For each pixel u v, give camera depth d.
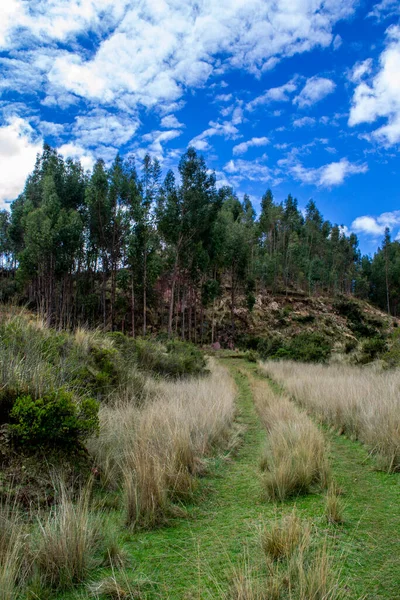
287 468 3.69
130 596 2.00
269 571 2.15
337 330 62.22
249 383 15.24
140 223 33.28
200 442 5.07
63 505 2.69
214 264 51.16
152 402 6.96
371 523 2.86
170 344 18.09
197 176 33.62
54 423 3.67
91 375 6.82
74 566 2.26
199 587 2.03
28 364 4.86
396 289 90.56
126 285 39.12
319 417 7.41
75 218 37.25
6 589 1.94
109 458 4.03
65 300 38.44
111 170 36.25
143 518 2.97
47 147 52.81
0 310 6.96
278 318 60.31
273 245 87.94
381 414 5.68
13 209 51.00
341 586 2.01
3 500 2.96
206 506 3.35
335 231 106.12
